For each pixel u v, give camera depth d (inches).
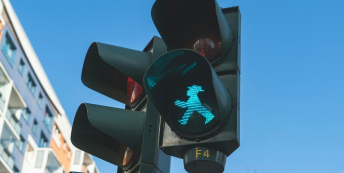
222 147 142.9
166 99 153.3
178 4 167.0
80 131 185.3
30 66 1802.4
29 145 1771.7
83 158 2187.5
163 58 145.7
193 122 146.6
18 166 1649.9
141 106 180.1
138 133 166.7
